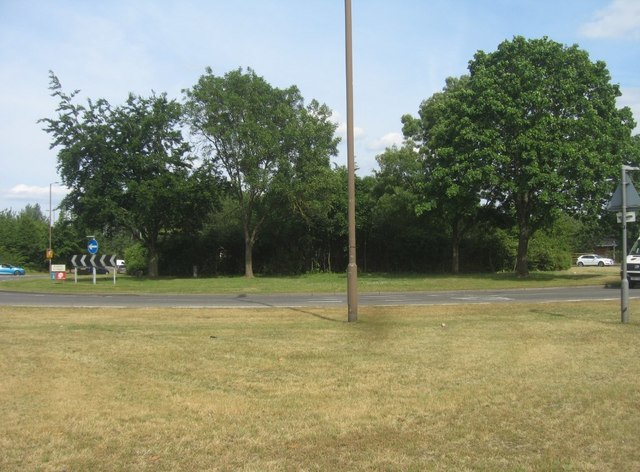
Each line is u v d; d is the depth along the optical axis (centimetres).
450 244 4638
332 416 572
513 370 767
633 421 550
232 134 3569
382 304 1803
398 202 4100
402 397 639
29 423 550
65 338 1056
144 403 620
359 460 458
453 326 1197
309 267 4769
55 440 504
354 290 1299
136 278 4025
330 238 4725
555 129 2875
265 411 590
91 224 3916
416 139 4062
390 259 4794
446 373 754
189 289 2775
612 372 751
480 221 4000
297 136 3612
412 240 4600
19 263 7450
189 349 936
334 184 3844
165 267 4784
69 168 3841
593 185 2823
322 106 3900
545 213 3030
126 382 714
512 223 3844
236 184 3878
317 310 1591
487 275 3606
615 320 1273
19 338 1055
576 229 4931
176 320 1359
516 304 1700
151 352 910
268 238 4628
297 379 728
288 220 4397
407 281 3141
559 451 475
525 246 3328
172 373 763
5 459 461
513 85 2956
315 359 851
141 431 528
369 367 794
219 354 893
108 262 3281
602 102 3028
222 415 577
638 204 1228
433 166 3606
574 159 2784
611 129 3022
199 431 529
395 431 527
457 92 3247
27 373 760
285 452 477
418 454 470
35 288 2981
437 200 3328
